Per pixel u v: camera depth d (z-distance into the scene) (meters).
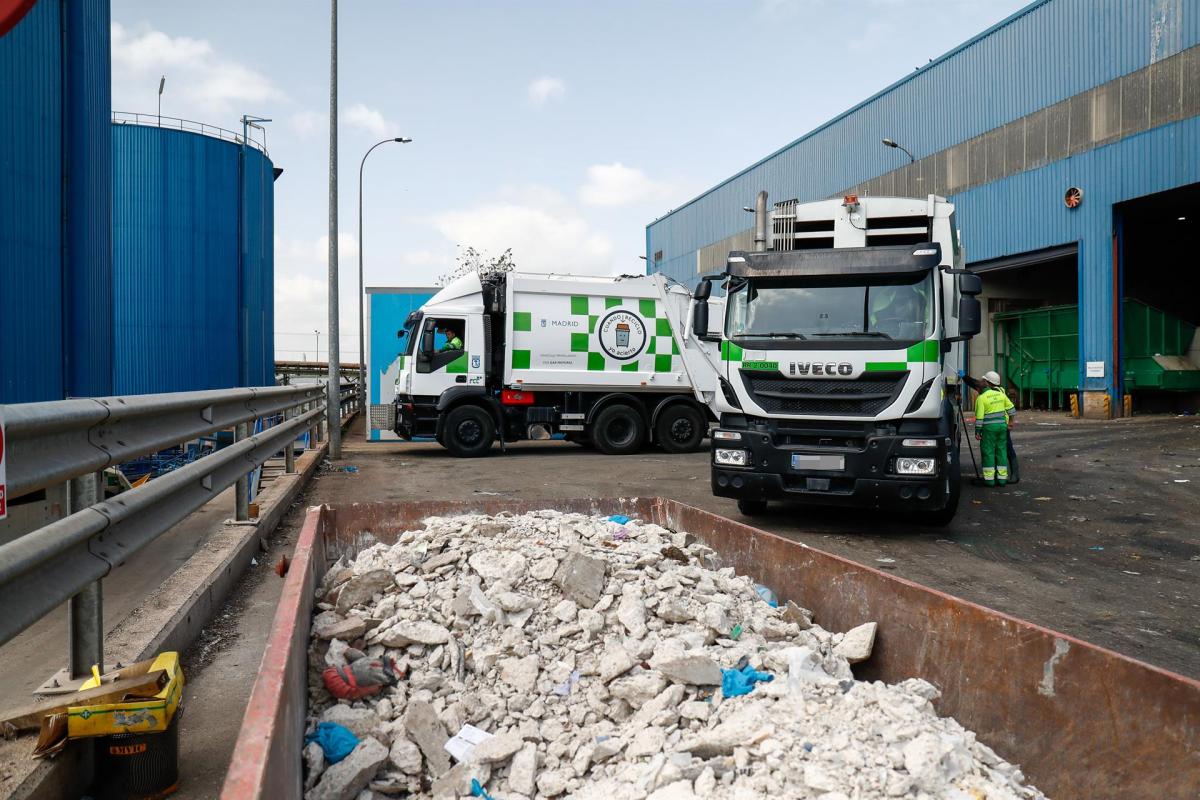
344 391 26.17
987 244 25.61
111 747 2.60
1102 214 21.88
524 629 3.34
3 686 3.33
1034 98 23.78
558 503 5.34
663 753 2.47
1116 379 22.20
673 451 15.96
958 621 2.75
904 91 29.00
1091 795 2.19
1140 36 20.69
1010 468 11.12
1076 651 2.30
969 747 2.43
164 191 30.95
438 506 5.07
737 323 8.09
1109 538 7.66
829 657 3.01
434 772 2.57
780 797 2.14
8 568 2.24
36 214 9.97
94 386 11.10
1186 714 1.99
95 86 11.23
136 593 4.93
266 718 1.83
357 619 3.29
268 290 36.78
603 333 15.48
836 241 8.83
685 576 3.76
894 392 7.36
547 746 2.70
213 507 7.88
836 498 7.55
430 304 15.13
